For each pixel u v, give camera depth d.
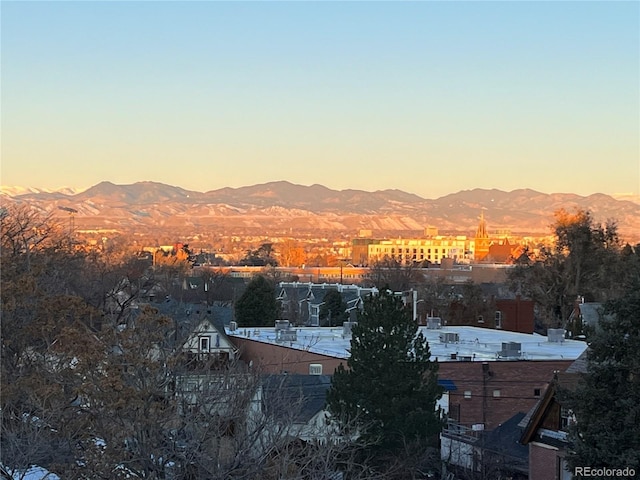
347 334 61.94
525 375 48.78
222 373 26.88
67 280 45.69
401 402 35.25
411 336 36.72
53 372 24.80
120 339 22.81
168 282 112.12
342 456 31.58
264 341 58.06
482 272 196.25
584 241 88.50
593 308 53.72
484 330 68.12
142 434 21.86
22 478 22.59
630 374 25.23
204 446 22.84
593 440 25.02
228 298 121.75
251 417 25.67
